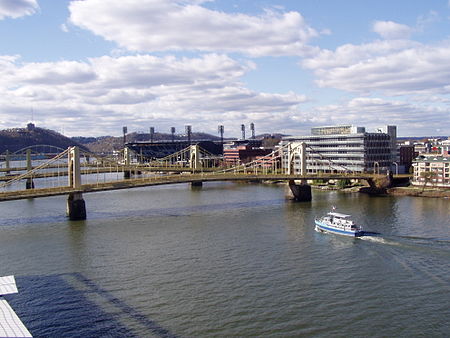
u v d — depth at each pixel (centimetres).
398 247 9550
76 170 13725
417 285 7425
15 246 10044
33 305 6750
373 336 5766
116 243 10244
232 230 11519
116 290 7294
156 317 6316
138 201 17388
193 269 8288
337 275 7931
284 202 16788
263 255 9162
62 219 13350
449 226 11506
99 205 16288
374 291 7194
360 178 18725
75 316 6369
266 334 5809
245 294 7081
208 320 6203
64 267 8500
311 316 6316
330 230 11106
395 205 15300
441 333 5844
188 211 14700
